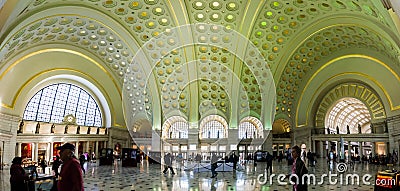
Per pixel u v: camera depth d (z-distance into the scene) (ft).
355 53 86.89
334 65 94.27
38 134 86.79
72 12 67.51
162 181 49.03
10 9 36.50
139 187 43.06
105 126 109.09
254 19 74.43
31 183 27.96
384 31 54.08
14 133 79.25
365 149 128.88
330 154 87.40
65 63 89.10
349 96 102.58
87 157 88.43
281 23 76.54
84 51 90.02
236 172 62.64
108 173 61.46
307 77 101.14
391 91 84.99
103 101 106.52
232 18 75.97
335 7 63.52
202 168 61.77
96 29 79.36
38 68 82.33
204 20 76.89
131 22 77.77
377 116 96.32
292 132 108.68
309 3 66.13
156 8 72.49
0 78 70.59
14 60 72.23
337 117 133.90
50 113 96.07
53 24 69.82
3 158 75.10
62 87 98.17
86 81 98.12
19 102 80.23
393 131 86.58
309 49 88.79
